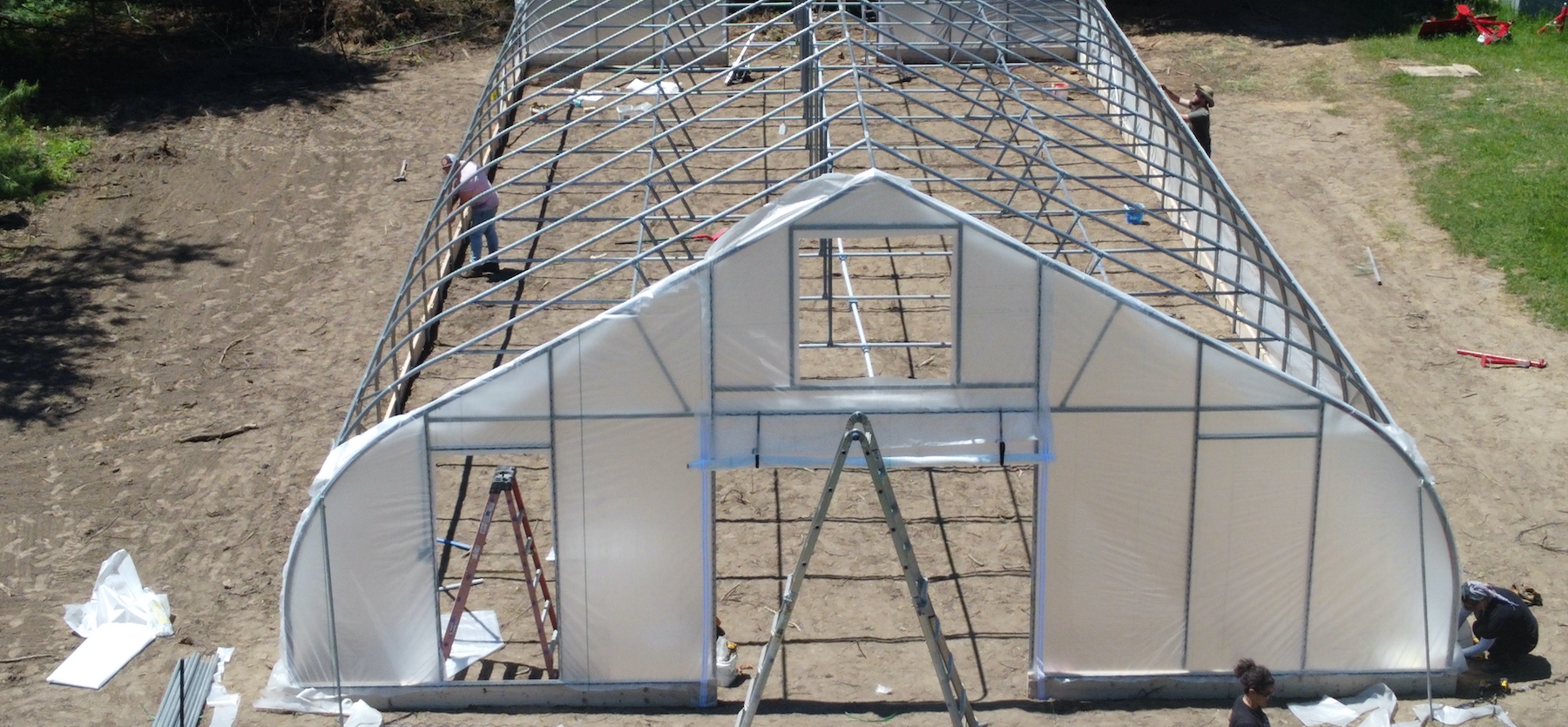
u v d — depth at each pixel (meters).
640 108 22.94
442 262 19.30
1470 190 21.66
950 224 10.72
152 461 15.48
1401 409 16.30
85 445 15.79
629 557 11.23
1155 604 11.41
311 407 16.64
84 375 17.33
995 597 13.10
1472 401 16.47
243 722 11.16
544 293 18.84
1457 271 19.53
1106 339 10.88
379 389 16.80
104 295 19.45
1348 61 27.95
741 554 13.84
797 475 15.27
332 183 23.12
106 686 11.77
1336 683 11.48
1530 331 18.00
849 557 13.77
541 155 22.88
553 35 23.83
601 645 11.41
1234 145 23.92
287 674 11.41
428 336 17.81
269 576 13.45
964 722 10.43
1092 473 11.17
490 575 13.48
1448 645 11.40
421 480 10.99
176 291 19.64
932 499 14.81
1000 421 11.12
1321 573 11.27
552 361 10.80
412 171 23.53
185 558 13.70
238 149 24.39
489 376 10.80
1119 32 19.20
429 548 11.15
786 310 10.83
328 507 10.94
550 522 14.24
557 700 11.50
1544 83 26.03
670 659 11.45
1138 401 11.01
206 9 30.39
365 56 29.47
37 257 20.58
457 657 12.08
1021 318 10.89
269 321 18.78
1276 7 31.73
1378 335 17.95
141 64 27.94
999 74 23.97
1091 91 15.86
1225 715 11.28
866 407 11.08
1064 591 11.41
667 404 10.98
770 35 26.47
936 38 15.86
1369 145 23.67
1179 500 11.17
